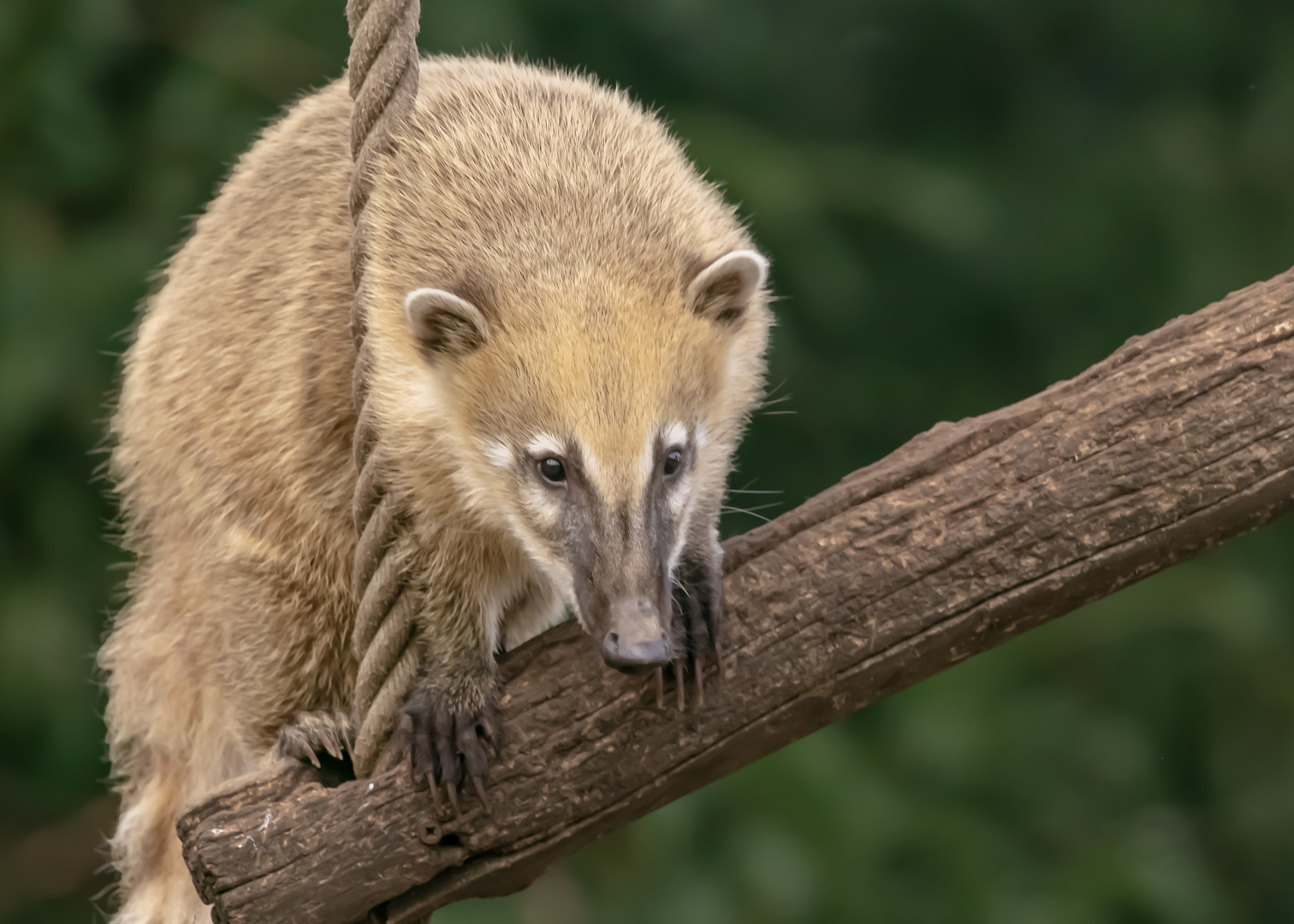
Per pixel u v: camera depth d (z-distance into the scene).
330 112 8.31
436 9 15.10
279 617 8.14
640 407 6.91
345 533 7.94
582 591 6.72
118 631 9.48
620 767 6.38
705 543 6.91
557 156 7.59
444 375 7.17
